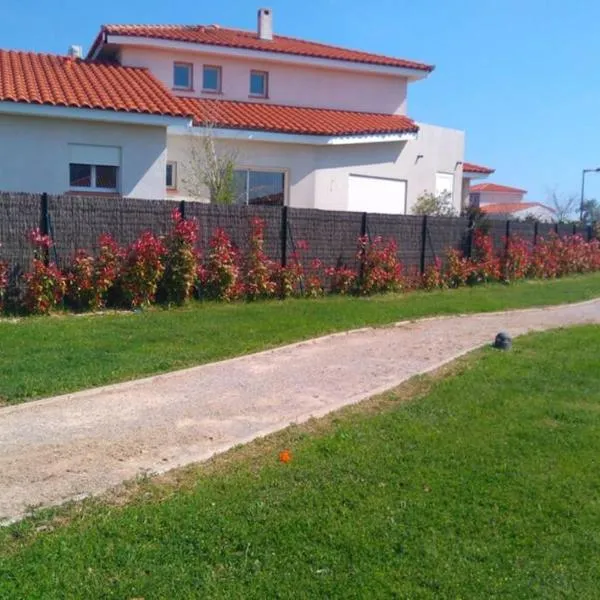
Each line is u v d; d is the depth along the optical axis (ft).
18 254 36.94
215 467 17.33
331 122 72.18
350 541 13.58
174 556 12.90
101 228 39.78
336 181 71.00
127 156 54.19
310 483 16.28
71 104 50.85
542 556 13.43
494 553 13.46
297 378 26.84
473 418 21.57
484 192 265.95
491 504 15.48
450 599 11.93
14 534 13.62
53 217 38.04
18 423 20.43
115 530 13.75
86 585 11.91
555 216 205.77
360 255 52.60
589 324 42.78
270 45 77.61
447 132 82.12
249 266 45.57
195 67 73.05
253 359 29.91
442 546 13.58
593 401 23.99
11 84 53.21
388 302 48.96
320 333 36.14
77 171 53.16
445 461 17.83
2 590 11.67
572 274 82.69
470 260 64.08
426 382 26.43
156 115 53.21
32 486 15.99
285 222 47.62
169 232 42.19
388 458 17.92
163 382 25.50
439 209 76.74
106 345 29.89
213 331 34.06
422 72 83.66
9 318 35.70
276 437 19.67
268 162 66.74
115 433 19.79
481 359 30.50
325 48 85.71
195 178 62.39
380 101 83.15
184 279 41.60
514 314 48.55
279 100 77.61
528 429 20.58
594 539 14.14
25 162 51.49
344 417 21.77
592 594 12.27
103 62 70.33
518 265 69.67
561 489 16.39
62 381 24.23
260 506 14.92
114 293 40.22
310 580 12.26
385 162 75.10
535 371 28.17
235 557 12.94
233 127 62.90
